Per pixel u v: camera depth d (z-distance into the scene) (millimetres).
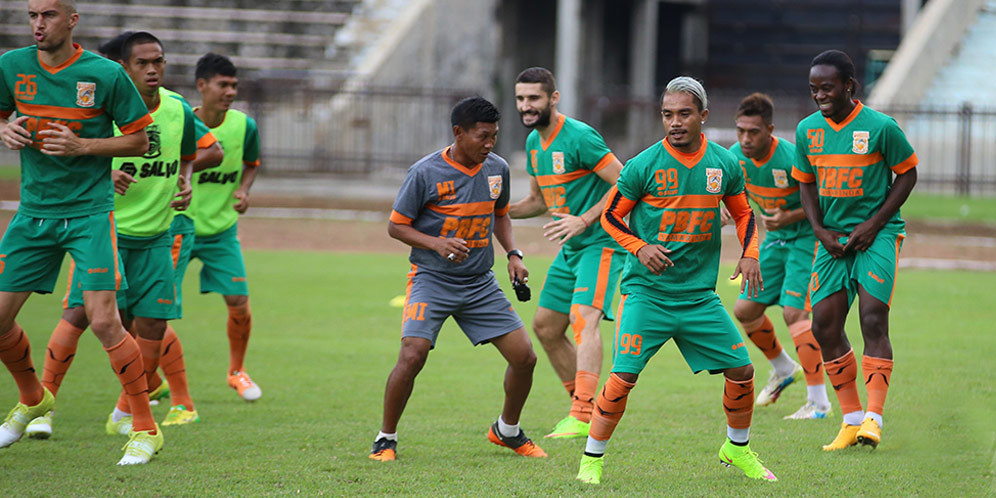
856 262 21734
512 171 99688
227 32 105375
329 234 61594
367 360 30250
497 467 19266
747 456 18719
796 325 24469
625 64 128500
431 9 103938
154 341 22469
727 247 59188
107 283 19297
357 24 108000
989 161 95688
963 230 65688
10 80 18984
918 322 36156
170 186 22484
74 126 19125
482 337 20375
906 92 100500
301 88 86312
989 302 40906
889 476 18641
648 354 18500
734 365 18453
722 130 99438
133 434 19531
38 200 19344
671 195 18469
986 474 18781
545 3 120250
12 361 20000
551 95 23781
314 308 38938
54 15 18547
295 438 21438
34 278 19734
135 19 104125
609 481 18266
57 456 19688
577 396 22547
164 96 22703
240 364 26094
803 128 22391
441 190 19875
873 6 125812
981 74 105875
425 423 23000
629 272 19047
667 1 122688
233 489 17375
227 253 26250
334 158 91500
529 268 49719
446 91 91125
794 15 128375
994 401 24562
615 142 119000
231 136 26266
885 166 21672
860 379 27844
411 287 20406
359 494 17188
